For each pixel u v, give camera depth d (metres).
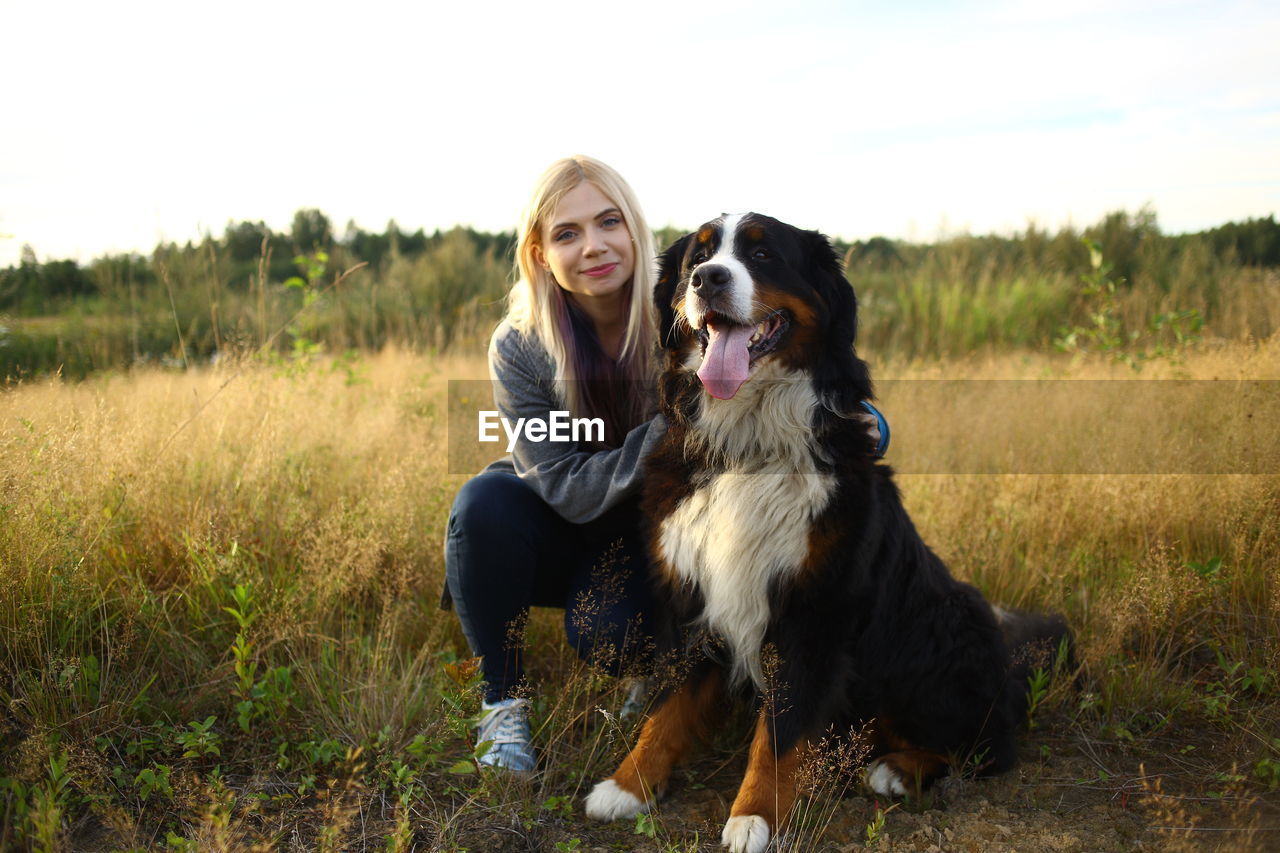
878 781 2.74
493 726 2.76
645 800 2.54
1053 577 3.78
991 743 2.78
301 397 4.93
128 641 2.78
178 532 3.37
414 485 3.93
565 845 2.32
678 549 2.74
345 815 2.30
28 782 2.29
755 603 2.67
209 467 3.70
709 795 2.68
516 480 2.98
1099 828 2.45
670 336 2.92
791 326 2.76
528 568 2.92
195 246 9.41
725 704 2.89
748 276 2.67
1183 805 2.52
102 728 2.57
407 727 2.78
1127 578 3.55
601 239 2.95
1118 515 4.07
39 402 3.68
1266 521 3.65
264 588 3.17
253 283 7.87
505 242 16.08
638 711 3.05
